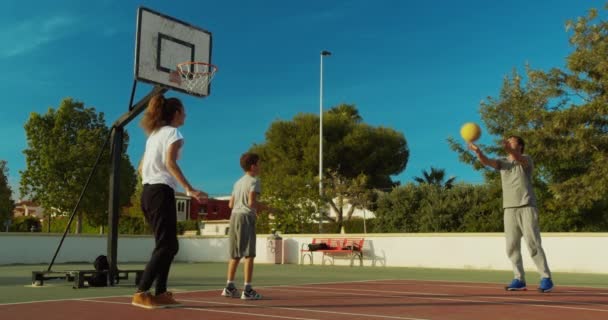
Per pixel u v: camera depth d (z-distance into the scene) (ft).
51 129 108.78
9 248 57.57
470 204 82.74
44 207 107.24
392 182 127.95
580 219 65.92
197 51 35.65
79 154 105.81
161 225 16.14
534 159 62.64
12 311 15.84
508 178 23.65
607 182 56.18
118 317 14.34
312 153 116.78
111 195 27.89
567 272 44.88
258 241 65.16
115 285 27.89
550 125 61.11
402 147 129.59
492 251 49.24
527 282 31.55
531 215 23.17
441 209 83.30
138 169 17.06
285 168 119.96
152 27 33.24
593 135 58.65
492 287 26.55
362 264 57.36
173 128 16.29
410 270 48.24
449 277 36.96
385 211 91.86
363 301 19.10
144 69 32.45
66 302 18.42
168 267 16.58
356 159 121.49
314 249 59.11
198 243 70.33
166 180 16.15
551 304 18.39
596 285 29.04
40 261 60.03
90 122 111.24
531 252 23.26
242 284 28.91
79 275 25.94
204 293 22.29
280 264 61.87
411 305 17.87
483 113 71.46
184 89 34.58
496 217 77.25
